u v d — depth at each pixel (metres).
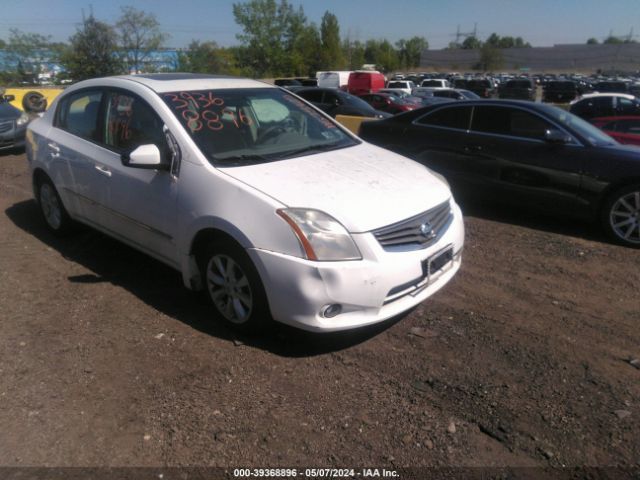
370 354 3.33
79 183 4.59
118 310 3.89
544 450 2.54
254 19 59.72
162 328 3.64
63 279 4.42
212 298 3.61
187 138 3.66
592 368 3.18
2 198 6.92
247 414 2.79
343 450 2.55
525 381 3.05
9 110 10.45
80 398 2.93
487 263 4.83
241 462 2.48
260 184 3.31
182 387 3.01
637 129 8.60
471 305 3.98
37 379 3.10
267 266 3.12
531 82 35.44
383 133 7.17
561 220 6.15
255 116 4.19
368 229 3.10
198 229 3.46
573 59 104.38
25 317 3.80
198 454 2.53
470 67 107.19
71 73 34.22
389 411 2.81
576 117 6.26
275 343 3.45
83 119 4.69
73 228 5.27
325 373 3.14
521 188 5.98
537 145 5.84
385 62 93.12
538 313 3.86
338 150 4.14
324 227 3.06
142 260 4.81
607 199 5.40
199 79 4.43
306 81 38.75
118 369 3.18
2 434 2.67
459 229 3.74
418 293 3.37
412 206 3.38
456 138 6.45
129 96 4.19
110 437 2.64
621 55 101.50
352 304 3.07
